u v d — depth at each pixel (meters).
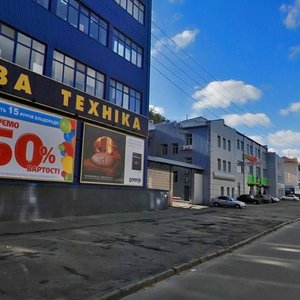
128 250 11.02
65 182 20.47
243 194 58.41
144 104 29.67
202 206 41.69
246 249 13.04
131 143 27.22
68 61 21.80
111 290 6.60
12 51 18.09
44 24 19.97
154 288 7.30
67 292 6.39
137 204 27.16
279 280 8.12
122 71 27.09
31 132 18.31
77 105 21.67
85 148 22.27
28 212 17.72
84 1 23.22
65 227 15.59
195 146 48.06
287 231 19.95
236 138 57.94
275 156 78.50
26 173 17.88
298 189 104.19
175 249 11.66
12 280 6.94
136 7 29.75
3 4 17.66
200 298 6.59
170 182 38.91
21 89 17.88
